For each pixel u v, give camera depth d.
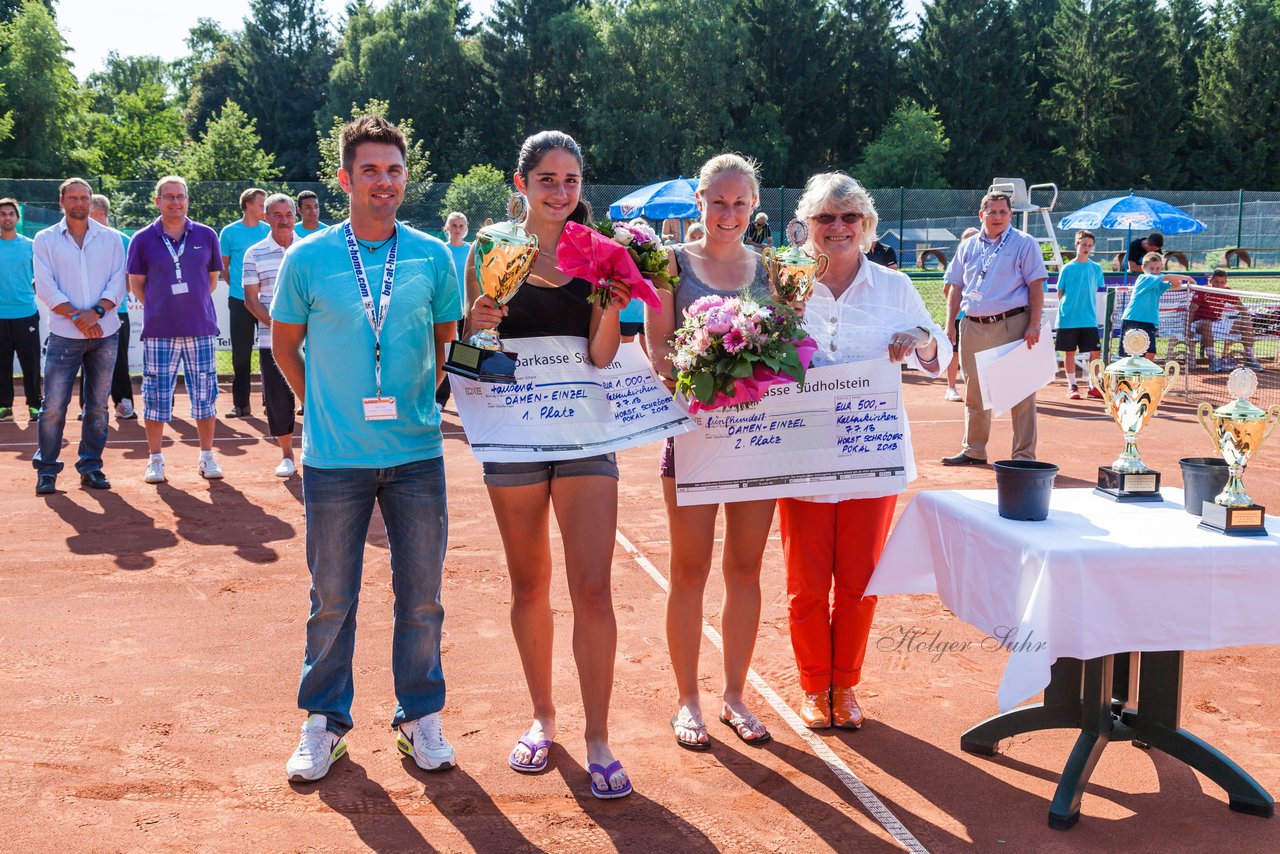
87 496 7.57
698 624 3.83
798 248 3.77
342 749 3.68
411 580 3.57
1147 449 9.57
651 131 59.28
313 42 81.06
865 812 3.33
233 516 7.04
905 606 5.40
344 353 3.40
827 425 3.72
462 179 25.84
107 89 88.75
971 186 68.69
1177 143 65.88
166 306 7.81
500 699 4.20
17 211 10.61
